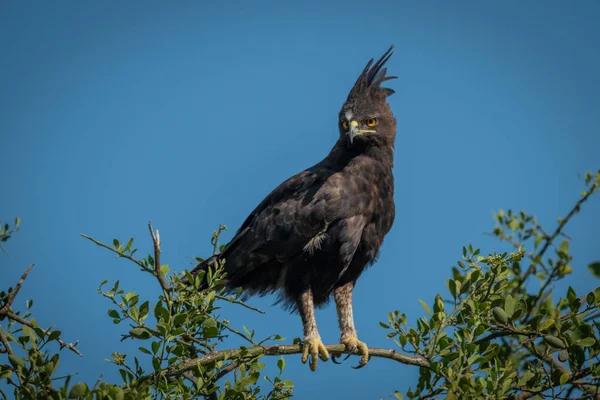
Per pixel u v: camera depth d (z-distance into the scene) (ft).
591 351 33.73
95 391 28.94
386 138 47.67
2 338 31.50
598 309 34.81
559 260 39.01
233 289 46.91
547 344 35.19
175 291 35.45
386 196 46.70
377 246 46.80
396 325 34.04
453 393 31.53
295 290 44.83
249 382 32.55
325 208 44.45
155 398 31.83
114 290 33.42
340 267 44.83
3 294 34.17
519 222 42.57
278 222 45.09
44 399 29.25
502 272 35.96
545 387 34.19
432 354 33.40
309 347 41.55
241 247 45.73
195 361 33.35
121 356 32.83
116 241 34.88
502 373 32.68
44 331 31.04
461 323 35.01
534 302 37.65
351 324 45.42
